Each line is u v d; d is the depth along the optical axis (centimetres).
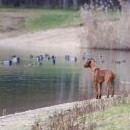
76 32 6944
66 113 1828
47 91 2809
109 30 5966
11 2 9694
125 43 5891
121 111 1744
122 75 3516
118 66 4166
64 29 7188
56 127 1572
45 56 4784
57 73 3672
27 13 8288
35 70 3862
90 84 3098
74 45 6431
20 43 6669
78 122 1636
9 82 3166
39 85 3044
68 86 3008
